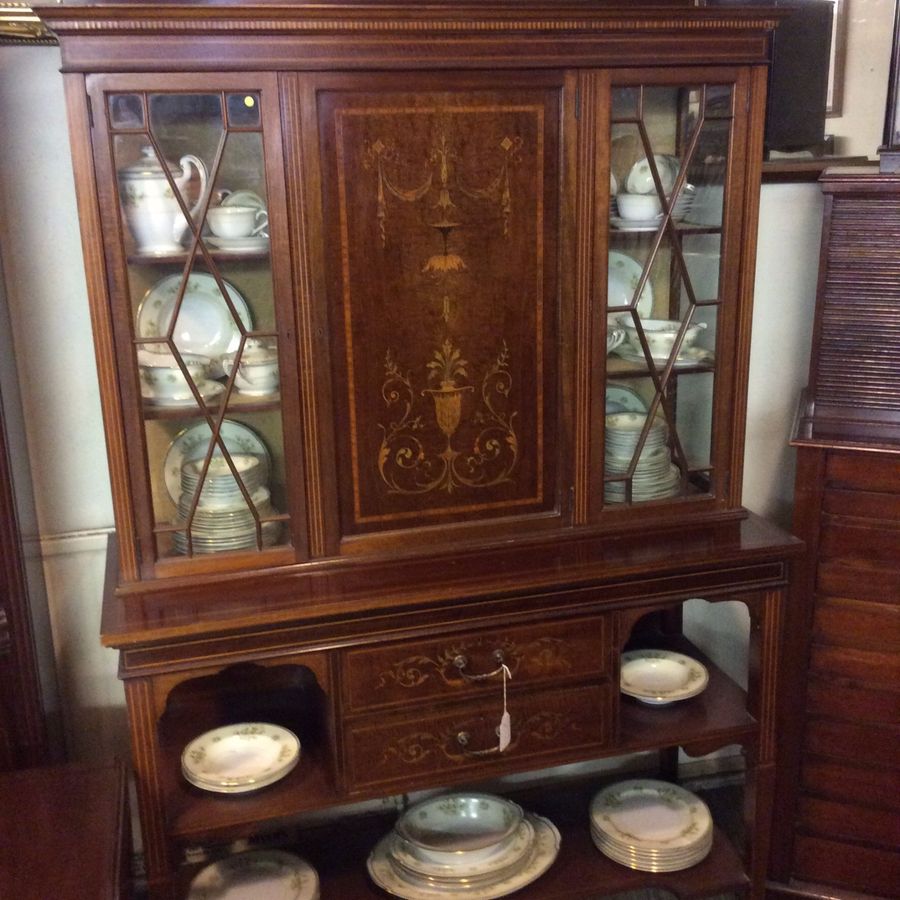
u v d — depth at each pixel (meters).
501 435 1.65
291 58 1.41
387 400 1.58
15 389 1.72
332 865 1.87
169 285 1.50
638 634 2.13
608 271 1.64
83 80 1.36
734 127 1.61
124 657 1.45
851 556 1.74
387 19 1.41
